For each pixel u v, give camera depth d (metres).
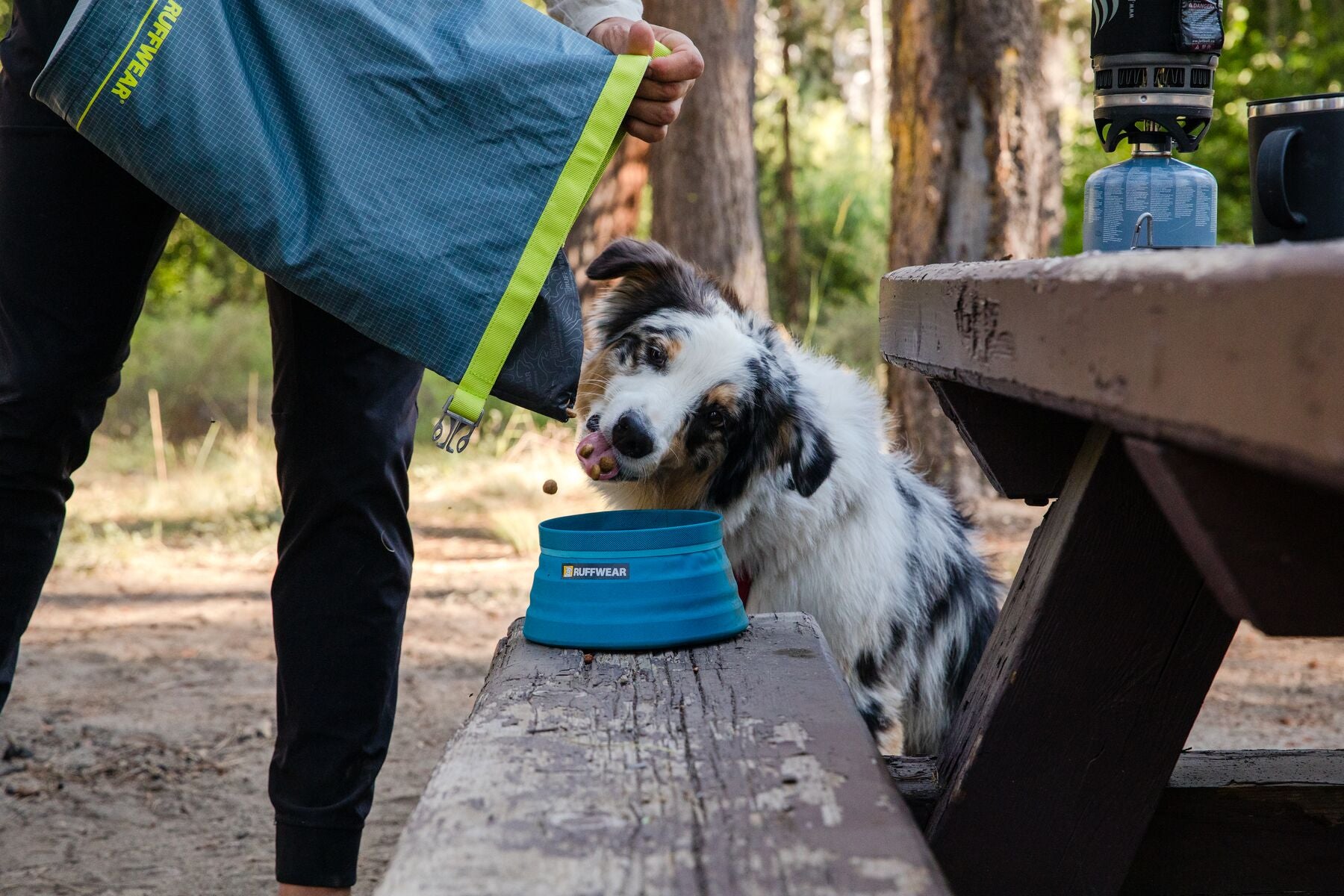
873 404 3.76
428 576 6.97
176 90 1.79
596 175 1.93
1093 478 1.53
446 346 1.88
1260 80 14.45
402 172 1.87
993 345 1.28
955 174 7.94
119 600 6.52
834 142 20.38
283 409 2.25
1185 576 1.54
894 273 2.05
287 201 1.83
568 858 1.05
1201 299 0.75
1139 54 1.81
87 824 3.44
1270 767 1.85
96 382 2.20
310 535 2.24
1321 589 0.86
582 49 1.96
